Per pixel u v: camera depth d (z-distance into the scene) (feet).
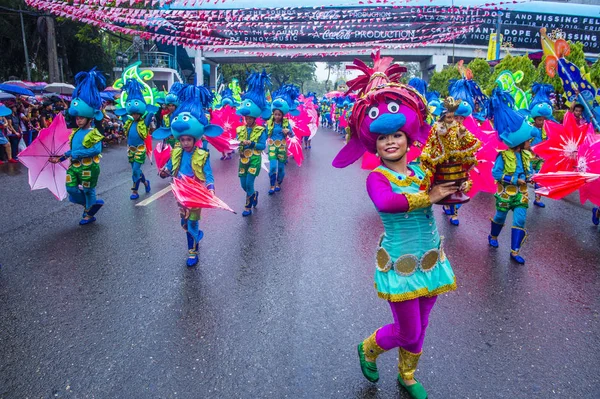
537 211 26.03
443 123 7.41
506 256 18.19
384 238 9.12
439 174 7.77
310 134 40.98
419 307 9.16
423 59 114.32
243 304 13.74
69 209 24.90
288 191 30.89
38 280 15.38
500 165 17.67
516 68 56.34
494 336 11.98
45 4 38.11
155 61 98.99
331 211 25.27
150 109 27.63
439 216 24.43
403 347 9.27
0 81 82.28
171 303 13.78
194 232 16.66
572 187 14.61
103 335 11.93
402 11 66.33
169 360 10.83
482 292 14.71
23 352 11.12
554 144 19.15
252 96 23.82
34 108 47.32
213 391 9.74
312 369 10.50
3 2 71.15
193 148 17.19
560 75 25.12
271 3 55.62
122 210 24.75
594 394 9.68
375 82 9.64
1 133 39.55
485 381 10.09
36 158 20.99
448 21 66.74
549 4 87.81
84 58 89.56
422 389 9.50
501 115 17.24
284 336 11.90
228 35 61.46
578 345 11.59
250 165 23.52
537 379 10.18
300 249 18.81
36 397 9.52
